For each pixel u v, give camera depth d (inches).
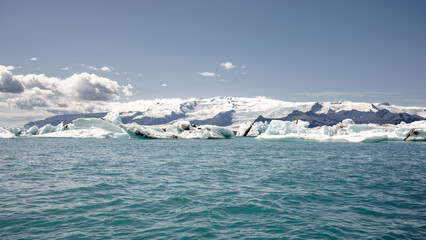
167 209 312.8
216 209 313.6
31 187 427.5
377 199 362.3
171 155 1054.4
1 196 366.9
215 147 1619.1
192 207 321.1
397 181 491.8
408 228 256.2
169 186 439.8
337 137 2214.6
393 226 261.4
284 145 1871.3
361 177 535.2
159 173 580.4
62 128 3941.9
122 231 244.1
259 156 1019.9
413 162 819.4
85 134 3457.2
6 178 508.7
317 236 235.9
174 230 247.9
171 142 2317.9
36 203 333.7
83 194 382.6
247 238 230.5
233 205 330.3
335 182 479.8
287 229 253.0
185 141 2536.9
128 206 323.9
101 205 327.3
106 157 957.8
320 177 533.0
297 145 1863.9
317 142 2298.2
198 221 272.5
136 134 2696.9
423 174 579.5
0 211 298.7
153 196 372.8
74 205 326.3
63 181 480.1
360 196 378.0
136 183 464.4
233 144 2007.9
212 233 241.4
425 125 2445.9
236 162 808.3
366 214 298.5
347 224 266.7
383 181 491.8
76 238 226.5
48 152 1189.7
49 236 230.2
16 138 3189.0
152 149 1414.9
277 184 460.1
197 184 458.0
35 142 2274.9
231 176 543.2
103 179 502.3
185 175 554.3
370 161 845.8
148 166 702.5
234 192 398.6
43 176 533.6
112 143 2121.1
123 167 679.7
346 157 983.0
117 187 430.9
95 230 245.6
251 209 314.5
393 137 2362.2
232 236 235.1
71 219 275.0
